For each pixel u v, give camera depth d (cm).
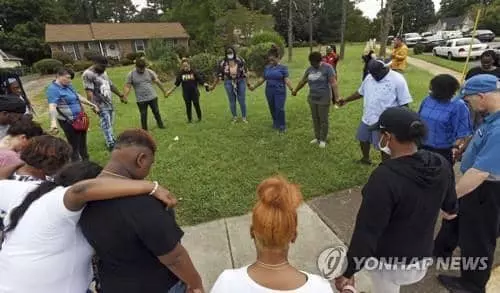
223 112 891
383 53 1780
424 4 6638
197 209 420
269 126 727
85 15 6900
